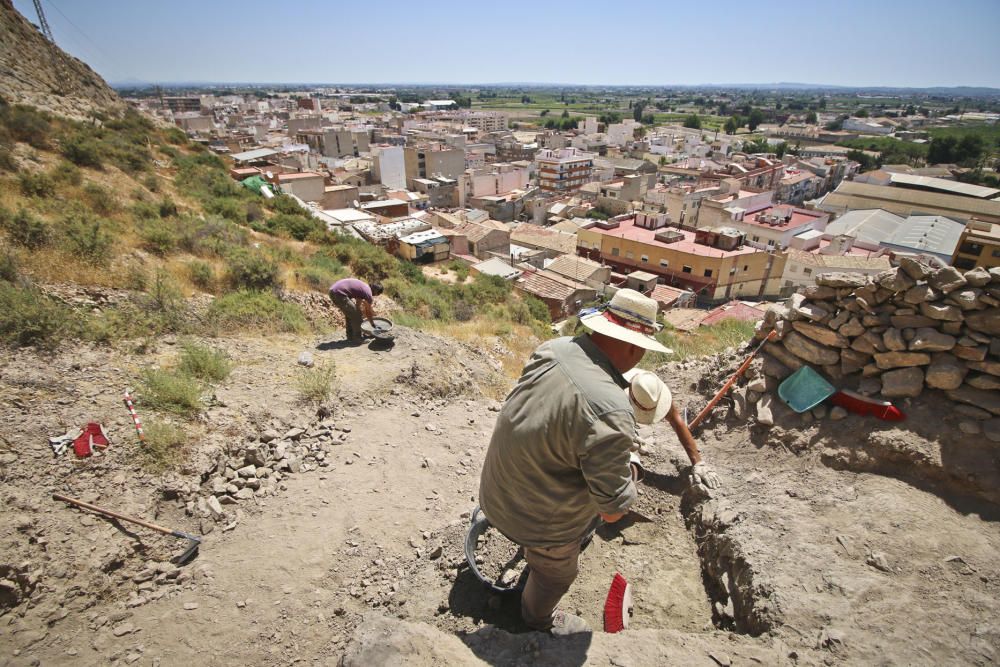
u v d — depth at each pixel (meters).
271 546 3.73
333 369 6.43
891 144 109.56
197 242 10.59
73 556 3.20
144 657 2.84
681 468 3.90
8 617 2.85
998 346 3.20
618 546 3.43
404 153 73.62
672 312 23.06
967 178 76.12
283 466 4.64
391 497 4.42
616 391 1.91
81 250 7.41
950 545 2.80
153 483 3.88
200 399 4.97
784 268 36.50
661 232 41.03
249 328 7.55
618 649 2.36
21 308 5.03
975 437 3.19
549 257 45.06
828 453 3.56
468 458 5.27
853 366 3.76
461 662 2.23
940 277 3.38
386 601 3.22
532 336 14.96
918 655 2.22
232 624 3.08
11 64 21.34
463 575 3.19
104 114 23.77
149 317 6.52
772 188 68.88
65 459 3.74
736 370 4.49
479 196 69.44
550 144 108.69
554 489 2.07
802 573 2.70
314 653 2.93
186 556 3.52
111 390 4.66
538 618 2.60
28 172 10.77
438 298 15.63
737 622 2.70
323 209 37.00
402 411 6.09
